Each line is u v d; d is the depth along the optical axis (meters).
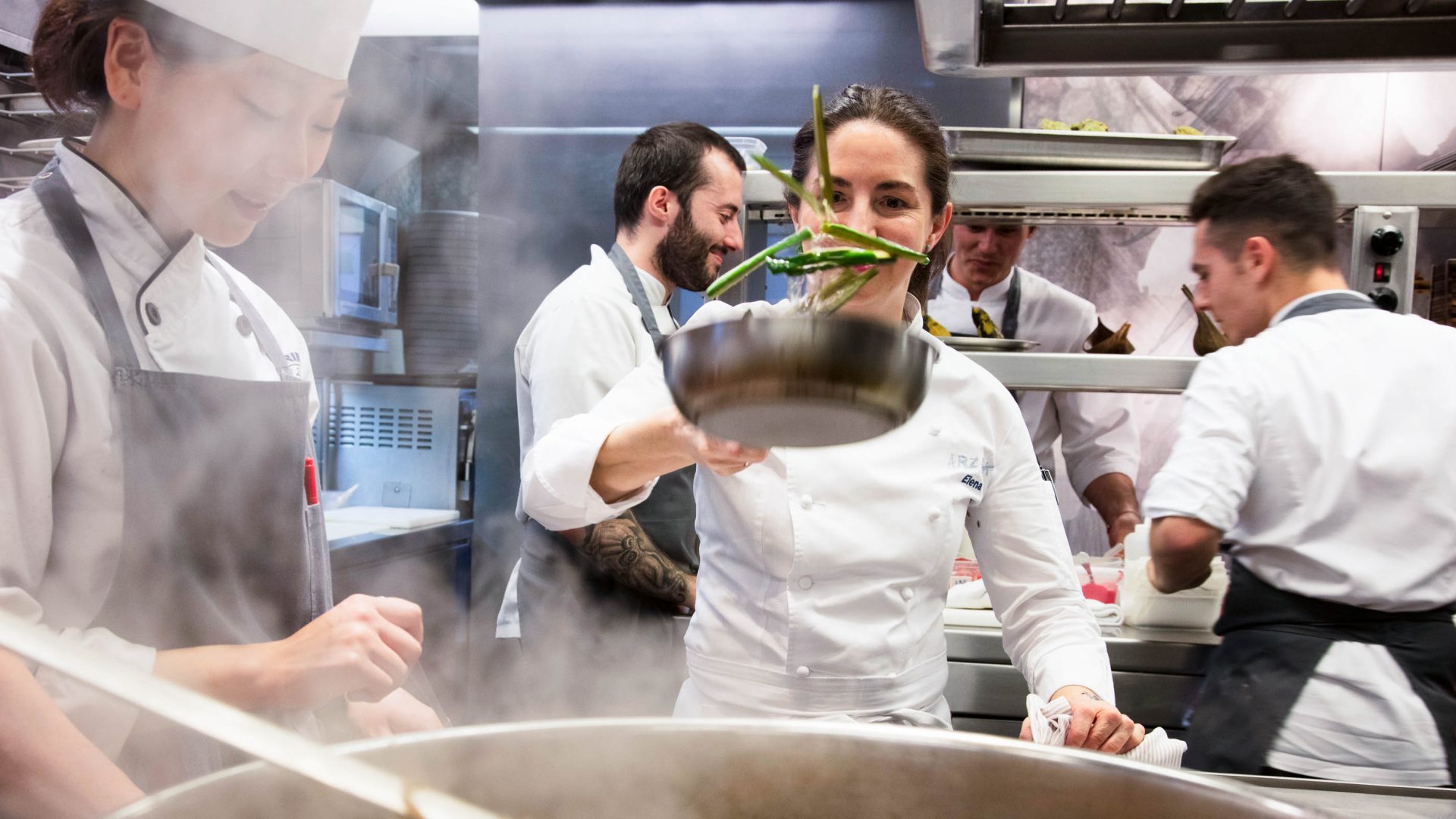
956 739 0.63
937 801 0.63
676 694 2.08
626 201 2.16
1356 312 1.65
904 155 1.23
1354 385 1.57
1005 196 2.22
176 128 0.91
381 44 3.52
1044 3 1.53
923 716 1.34
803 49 3.41
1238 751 1.59
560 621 2.08
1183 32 1.58
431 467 3.32
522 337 2.18
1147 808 0.59
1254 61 1.56
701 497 1.46
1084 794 0.60
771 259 0.66
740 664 1.39
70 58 0.90
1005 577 1.47
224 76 0.88
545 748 0.62
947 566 1.42
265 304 1.27
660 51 3.47
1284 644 1.58
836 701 1.36
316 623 0.86
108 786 0.68
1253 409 1.62
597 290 2.03
